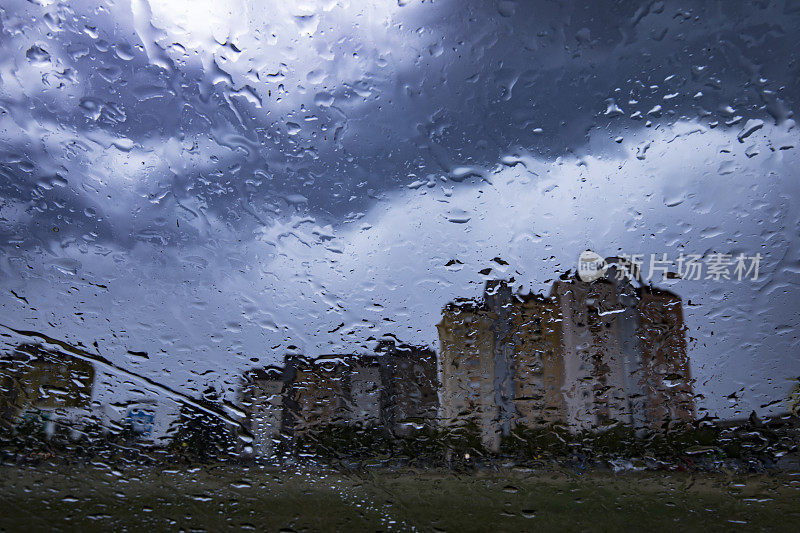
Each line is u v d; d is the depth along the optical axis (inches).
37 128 67.3
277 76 69.1
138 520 43.7
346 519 45.5
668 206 65.7
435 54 67.0
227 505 47.6
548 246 69.7
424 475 54.8
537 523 43.7
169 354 64.4
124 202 70.6
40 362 60.6
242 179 72.4
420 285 71.8
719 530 42.4
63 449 55.5
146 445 56.8
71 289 67.6
